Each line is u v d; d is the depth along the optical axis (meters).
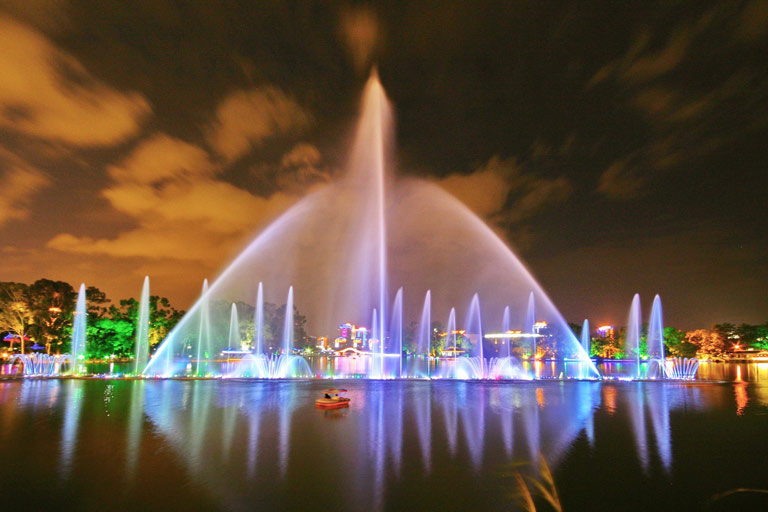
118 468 14.55
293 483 13.36
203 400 28.17
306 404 26.80
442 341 127.12
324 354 175.38
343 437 18.69
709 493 12.98
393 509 11.66
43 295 69.81
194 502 11.98
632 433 19.77
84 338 70.88
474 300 65.38
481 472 14.47
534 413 24.39
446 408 25.80
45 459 15.45
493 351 93.06
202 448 16.86
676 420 22.73
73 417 22.48
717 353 130.38
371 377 43.59
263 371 59.50
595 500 12.45
